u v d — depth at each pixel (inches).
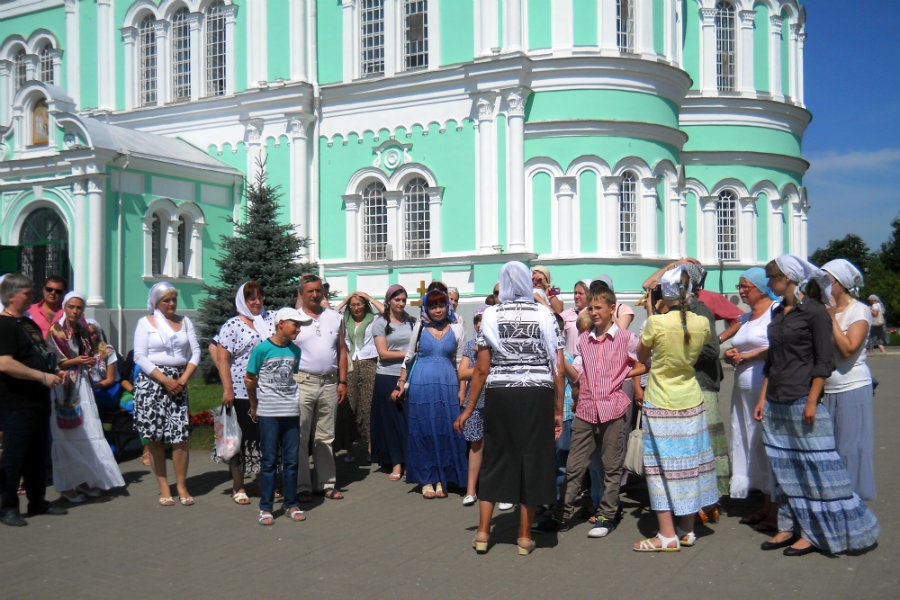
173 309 392.2
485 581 273.6
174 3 1218.0
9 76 1359.5
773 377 305.6
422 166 1056.2
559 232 994.7
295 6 1125.1
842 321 315.6
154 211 1034.1
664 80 1031.6
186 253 1085.1
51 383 357.1
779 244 1275.8
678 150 1075.9
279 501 393.1
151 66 1249.4
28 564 296.4
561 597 257.1
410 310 1046.4
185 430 386.3
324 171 1125.7
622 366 326.6
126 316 986.1
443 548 312.3
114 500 395.2
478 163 1014.4
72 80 1293.1
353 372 489.4
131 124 1245.7
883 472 427.5
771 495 313.3
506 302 313.1
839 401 311.7
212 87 1202.6
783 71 1302.9
